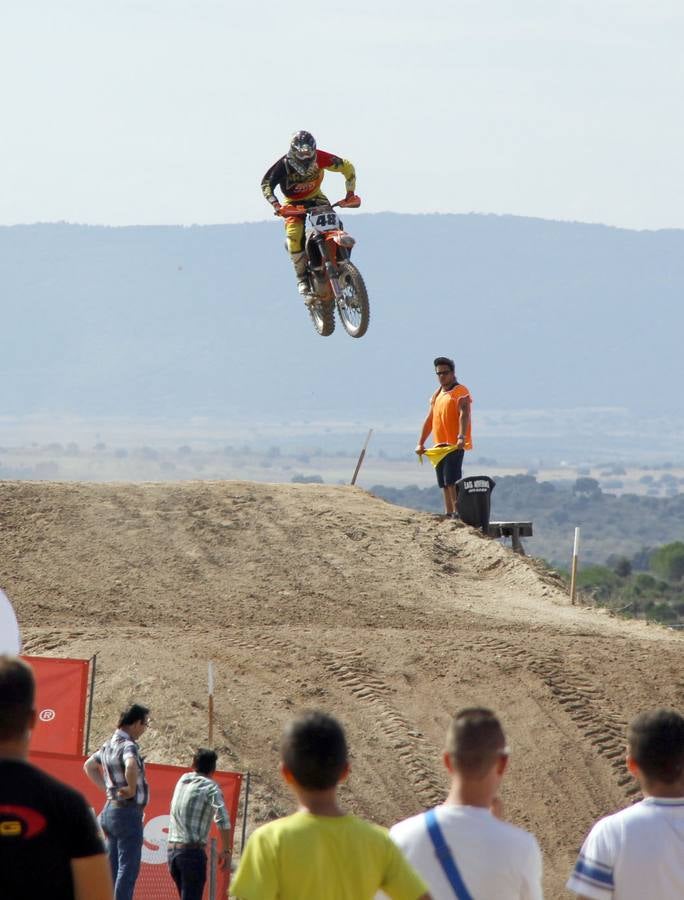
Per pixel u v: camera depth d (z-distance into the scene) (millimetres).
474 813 15594
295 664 51125
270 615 59625
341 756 14938
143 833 36031
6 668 13539
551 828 43312
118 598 60969
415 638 55062
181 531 70312
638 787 45094
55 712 39844
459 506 74375
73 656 50625
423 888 14859
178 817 34281
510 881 15281
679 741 15898
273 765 44281
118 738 34094
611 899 15750
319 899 14492
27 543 67562
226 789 36250
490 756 15633
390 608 61719
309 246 55094
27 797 13016
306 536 70750
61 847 12938
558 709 49000
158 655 50938
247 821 40719
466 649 53562
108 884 13188
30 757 36250
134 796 33375
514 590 67250
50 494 74188
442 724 47750
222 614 59406
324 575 65688
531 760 46344
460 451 72438
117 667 49625
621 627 61844
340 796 42125
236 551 68125
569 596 67250
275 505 75250
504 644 54438
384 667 51406
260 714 46938
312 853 14578
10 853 12805
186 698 47000
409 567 67875
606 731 47750
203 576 64625
